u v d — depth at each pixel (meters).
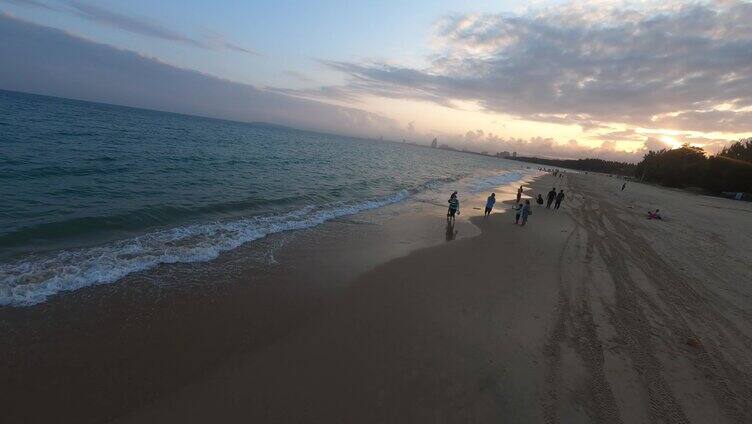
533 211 23.41
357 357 6.34
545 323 8.07
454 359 6.48
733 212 33.22
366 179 34.00
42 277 8.16
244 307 7.80
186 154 32.88
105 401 4.97
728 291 10.84
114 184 17.67
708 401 5.89
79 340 6.19
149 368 5.67
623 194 44.31
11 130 31.88
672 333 8.03
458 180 45.47
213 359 6.01
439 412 5.23
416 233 15.54
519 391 5.79
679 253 14.93
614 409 5.55
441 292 9.34
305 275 9.80
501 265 11.83
